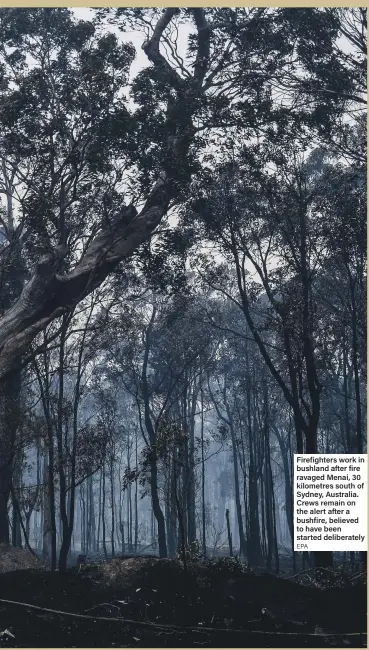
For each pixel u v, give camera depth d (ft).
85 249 79.46
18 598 54.65
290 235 100.58
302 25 85.97
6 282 97.09
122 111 73.67
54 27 86.17
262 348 97.91
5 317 76.54
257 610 52.60
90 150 74.84
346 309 124.67
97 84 72.84
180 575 57.98
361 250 103.81
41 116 73.97
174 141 80.84
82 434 94.99
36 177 75.36
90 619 49.39
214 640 46.60
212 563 62.90
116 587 56.90
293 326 96.32
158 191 80.53
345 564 104.73
